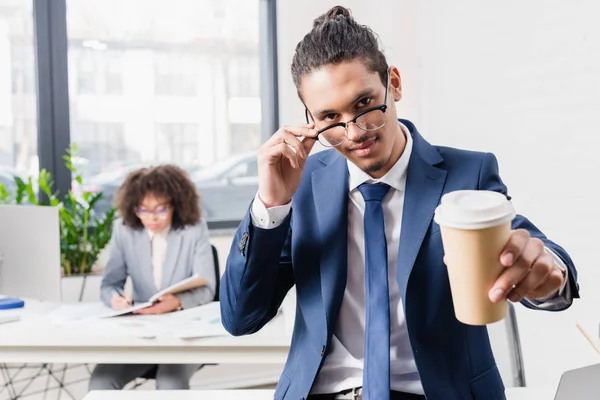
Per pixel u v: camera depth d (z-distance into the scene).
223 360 1.96
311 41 0.92
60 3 3.54
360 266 1.05
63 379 3.27
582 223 1.99
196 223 2.71
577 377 0.96
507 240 0.68
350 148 0.93
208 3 3.75
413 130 1.10
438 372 0.95
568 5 1.99
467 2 2.61
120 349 1.99
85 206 3.37
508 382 1.60
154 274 2.66
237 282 1.03
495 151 2.46
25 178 3.58
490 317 0.70
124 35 3.66
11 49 3.52
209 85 3.79
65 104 3.59
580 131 1.98
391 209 1.04
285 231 1.01
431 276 0.97
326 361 1.06
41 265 2.27
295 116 3.75
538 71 2.16
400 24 3.20
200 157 3.80
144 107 3.71
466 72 2.65
